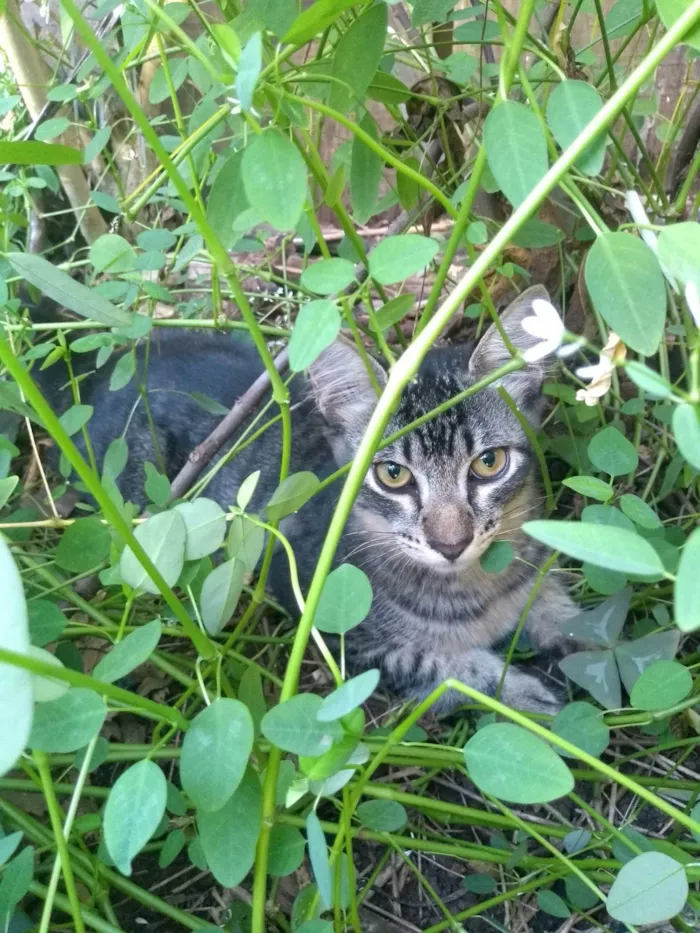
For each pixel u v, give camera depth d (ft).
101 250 0.62
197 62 0.64
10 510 0.87
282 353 0.69
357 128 0.44
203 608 0.47
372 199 0.58
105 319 0.48
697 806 0.65
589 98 0.41
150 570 0.41
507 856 0.61
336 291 0.38
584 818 0.70
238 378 0.99
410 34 0.95
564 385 0.85
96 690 0.35
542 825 0.65
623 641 0.67
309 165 0.54
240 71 0.35
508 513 0.84
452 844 0.64
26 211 1.00
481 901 0.66
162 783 0.34
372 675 0.33
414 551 0.82
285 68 0.58
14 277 0.68
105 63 0.36
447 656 0.87
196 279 1.05
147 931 0.63
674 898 0.38
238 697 0.52
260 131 0.38
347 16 0.60
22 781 0.59
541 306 0.39
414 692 0.85
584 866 0.59
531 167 0.39
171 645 0.80
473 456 0.81
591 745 0.53
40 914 0.60
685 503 0.90
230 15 0.58
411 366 0.38
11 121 1.03
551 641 0.88
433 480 0.81
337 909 0.44
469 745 0.36
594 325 0.93
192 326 0.80
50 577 0.69
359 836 0.61
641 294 0.37
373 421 0.39
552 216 0.91
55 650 0.62
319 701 0.37
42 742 0.36
